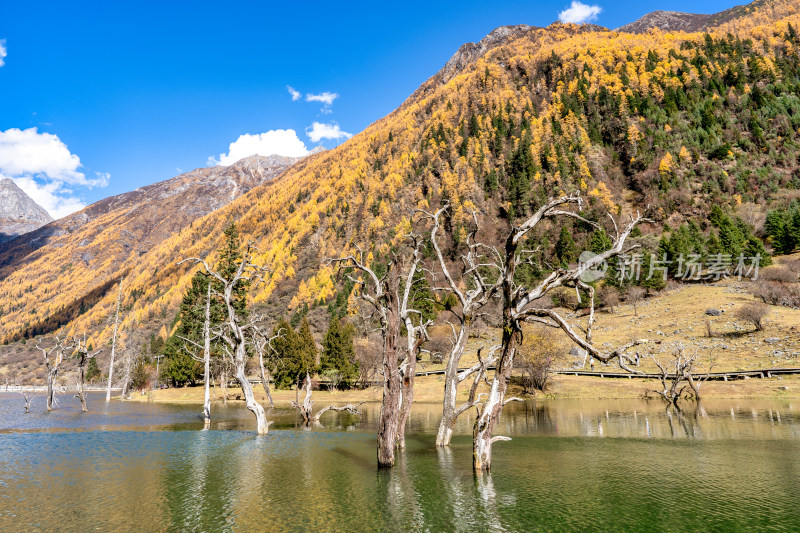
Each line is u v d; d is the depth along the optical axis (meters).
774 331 64.31
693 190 152.88
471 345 84.38
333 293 157.50
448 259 126.38
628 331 79.50
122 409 52.66
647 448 24.25
